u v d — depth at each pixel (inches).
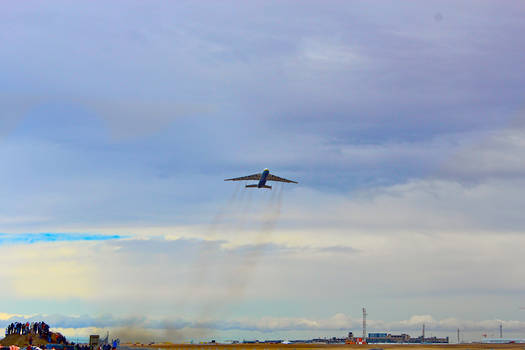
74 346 5866.1
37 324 6067.9
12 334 5841.5
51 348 5565.9
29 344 5447.8
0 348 4987.7
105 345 6304.1
